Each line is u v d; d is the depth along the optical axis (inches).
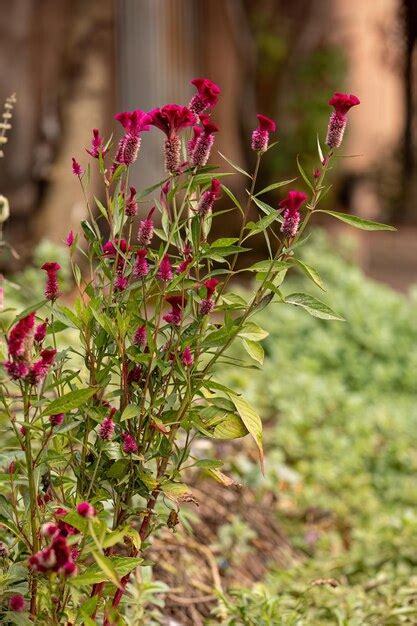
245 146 692.7
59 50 571.2
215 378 298.5
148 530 123.7
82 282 120.4
